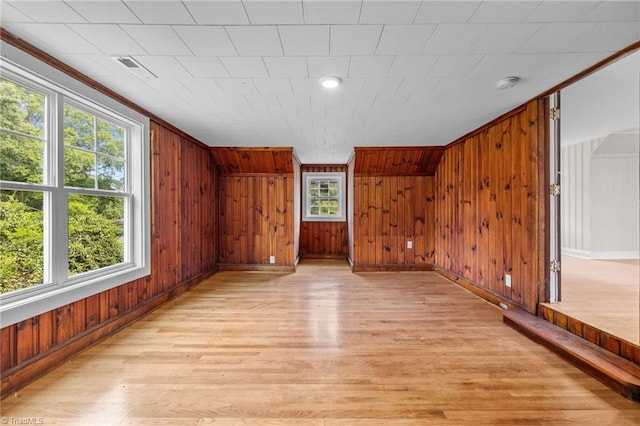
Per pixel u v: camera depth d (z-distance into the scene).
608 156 5.44
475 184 3.64
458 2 1.39
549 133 2.60
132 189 2.81
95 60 1.94
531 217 2.66
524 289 2.76
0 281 1.73
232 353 2.11
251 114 3.01
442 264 4.63
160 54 1.87
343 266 5.36
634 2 1.38
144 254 2.87
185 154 3.75
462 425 1.42
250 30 1.61
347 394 1.65
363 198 4.93
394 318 2.78
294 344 2.25
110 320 2.41
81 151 2.30
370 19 1.52
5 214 1.76
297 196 5.53
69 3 1.39
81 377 1.80
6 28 1.59
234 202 4.95
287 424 1.43
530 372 1.86
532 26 1.58
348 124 3.37
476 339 2.33
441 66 2.02
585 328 2.13
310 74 2.14
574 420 1.45
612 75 2.55
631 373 1.68
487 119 3.21
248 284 4.05
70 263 2.20
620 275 3.95
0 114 1.73
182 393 1.65
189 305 3.15
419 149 4.50
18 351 1.70
